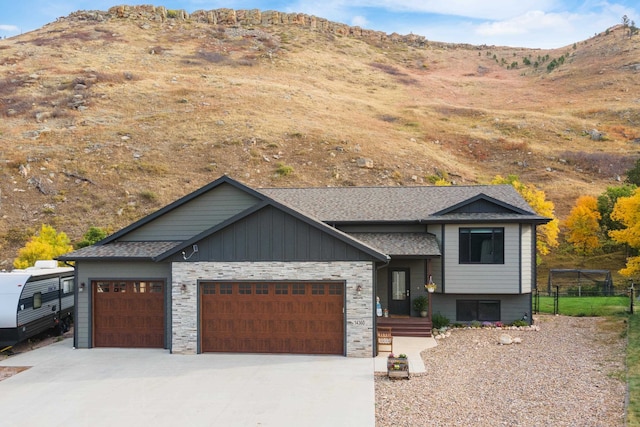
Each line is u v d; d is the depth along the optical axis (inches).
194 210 802.2
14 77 2812.5
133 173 1945.1
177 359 672.4
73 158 1996.8
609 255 1708.9
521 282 848.3
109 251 757.3
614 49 4402.1
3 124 2278.5
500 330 834.8
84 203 1743.4
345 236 677.3
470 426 424.2
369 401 496.4
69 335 857.5
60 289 835.4
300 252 687.7
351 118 2768.2
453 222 850.1
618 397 480.4
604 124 2910.9
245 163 2079.2
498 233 855.1
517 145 2591.0
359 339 676.7
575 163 2420.0
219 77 3174.2
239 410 477.1
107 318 750.5
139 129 2300.7
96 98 2591.0
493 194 970.1
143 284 746.2
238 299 703.1
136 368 630.5
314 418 453.4
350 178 2025.1
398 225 899.4
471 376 575.8
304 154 2187.5
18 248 1493.6
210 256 701.3
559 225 1888.5
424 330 799.7
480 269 855.7
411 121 2859.3
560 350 682.8
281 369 617.6
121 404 498.9
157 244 786.8
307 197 1011.9
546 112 3161.9
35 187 1795.0
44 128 2240.4
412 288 893.2
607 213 1712.6
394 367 571.5
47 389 550.6
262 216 695.7
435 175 2124.8
